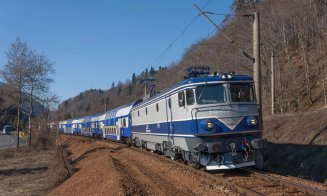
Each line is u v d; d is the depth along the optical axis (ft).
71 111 622.54
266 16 203.51
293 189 38.04
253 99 52.19
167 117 62.90
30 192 65.16
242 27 197.06
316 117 77.15
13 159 125.49
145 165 64.39
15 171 96.27
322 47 162.20
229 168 49.57
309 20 184.55
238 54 182.19
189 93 51.93
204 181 44.98
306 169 56.49
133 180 45.44
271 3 212.23
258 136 51.52
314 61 161.48
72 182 59.26
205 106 50.49
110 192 40.29
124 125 113.91
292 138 73.20
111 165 56.08
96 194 43.45
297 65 170.50
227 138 50.24
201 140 50.29
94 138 181.27
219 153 49.65
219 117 50.21
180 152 59.82
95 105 550.77
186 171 52.90
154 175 52.47
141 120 88.33
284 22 192.44
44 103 156.76
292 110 144.46
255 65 61.41
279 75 154.10
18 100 144.97
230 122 50.31
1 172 95.55
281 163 64.54
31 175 87.30
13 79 141.38
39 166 102.83
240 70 178.40
